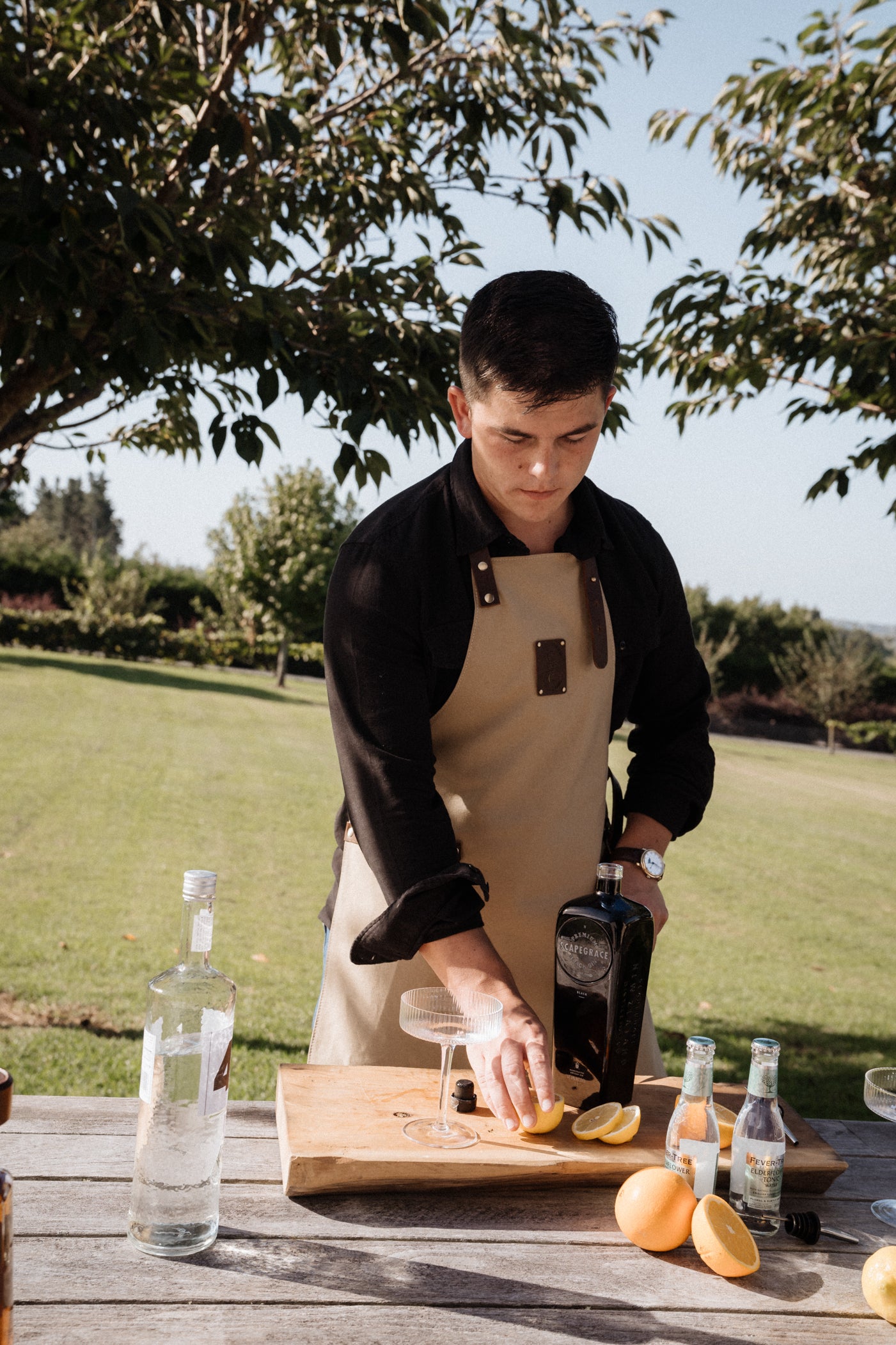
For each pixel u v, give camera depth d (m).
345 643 1.27
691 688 1.53
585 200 3.25
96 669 21.36
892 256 4.53
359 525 1.35
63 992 4.49
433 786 1.27
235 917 6.04
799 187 4.81
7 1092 0.76
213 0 2.73
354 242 3.52
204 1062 0.95
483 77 3.37
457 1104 1.22
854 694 27.47
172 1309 0.87
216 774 10.81
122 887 6.29
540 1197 1.11
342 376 2.65
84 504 62.28
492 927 1.38
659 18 3.44
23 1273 0.90
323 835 8.54
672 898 7.91
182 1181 0.94
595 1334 0.88
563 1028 1.25
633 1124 1.16
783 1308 0.95
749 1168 1.09
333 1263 0.95
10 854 6.75
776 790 15.80
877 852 10.88
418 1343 0.85
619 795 1.54
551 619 1.33
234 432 2.54
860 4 4.06
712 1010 5.30
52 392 2.95
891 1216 1.14
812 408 4.13
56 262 2.20
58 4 2.73
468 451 1.32
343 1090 1.23
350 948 1.42
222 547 22.16
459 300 3.03
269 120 2.62
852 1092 4.29
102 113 2.48
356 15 2.98
